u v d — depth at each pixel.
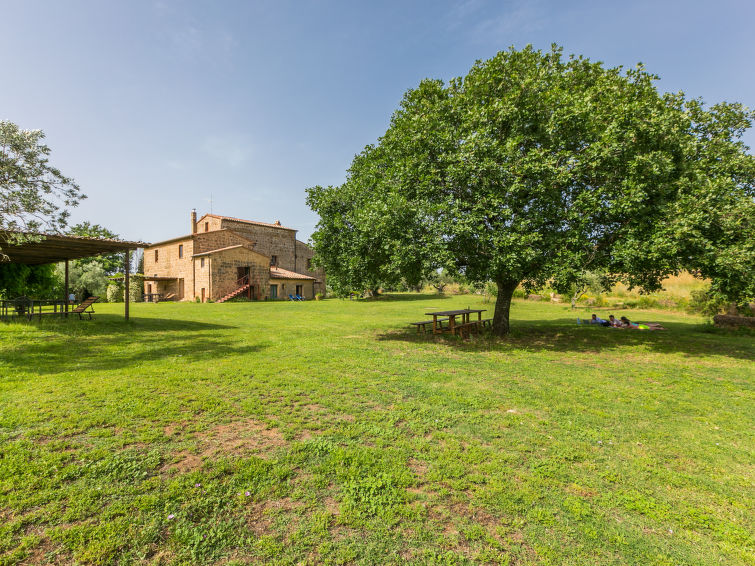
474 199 10.24
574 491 3.30
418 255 10.12
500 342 11.48
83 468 3.31
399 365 8.02
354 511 2.89
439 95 12.32
